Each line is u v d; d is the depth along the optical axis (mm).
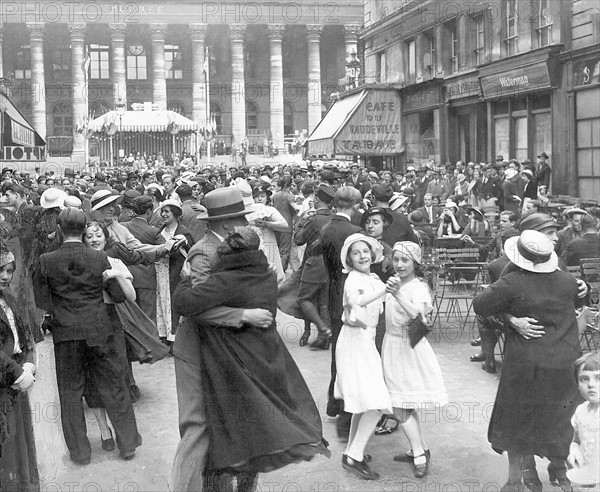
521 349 5004
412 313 5379
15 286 5738
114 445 5793
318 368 7777
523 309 4992
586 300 7309
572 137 15477
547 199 13711
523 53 15781
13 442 4879
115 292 5758
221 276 4742
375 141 17547
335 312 6215
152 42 27125
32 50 25656
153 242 8875
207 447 4750
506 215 8578
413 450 5359
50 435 5668
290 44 28422
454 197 14250
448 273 9320
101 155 27359
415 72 17438
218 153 29734
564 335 4988
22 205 11883
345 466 5324
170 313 8891
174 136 28594
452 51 17078
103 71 27969
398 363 5441
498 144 17406
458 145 17625
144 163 26266
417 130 17766
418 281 5559
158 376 8031
